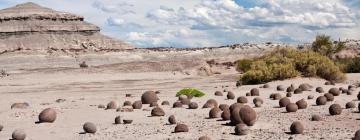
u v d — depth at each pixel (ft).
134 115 67.67
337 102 77.00
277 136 44.52
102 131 52.95
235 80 157.28
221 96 97.30
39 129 56.34
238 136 45.52
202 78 180.34
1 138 50.65
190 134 47.67
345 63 179.73
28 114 71.72
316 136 43.50
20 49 463.83
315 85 115.85
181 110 72.13
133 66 238.07
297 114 61.57
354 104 66.95
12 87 152.05
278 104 76.59
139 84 156.97
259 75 127.34
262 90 107.14
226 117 57.93
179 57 407.44
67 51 473.26
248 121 52.03
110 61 403.95
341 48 204.23
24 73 227.20
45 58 408.87
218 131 49.06
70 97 108.17
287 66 128.06
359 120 53.67
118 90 130.52
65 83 169.07
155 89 130.72
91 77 196.95
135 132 50.90
